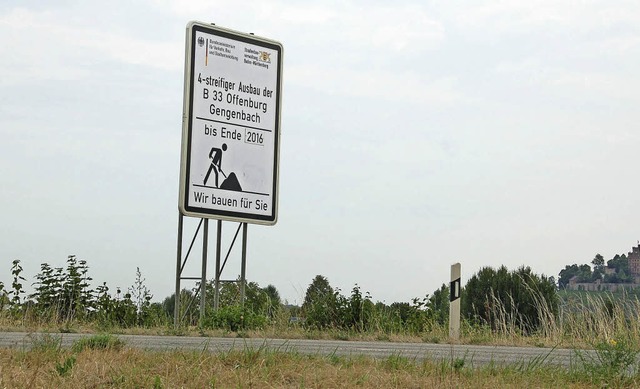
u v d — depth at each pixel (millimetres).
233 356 9156
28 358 8703
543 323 16562
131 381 7809
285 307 17078
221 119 19078
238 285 20547
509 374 9336
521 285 24734
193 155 18609
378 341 15156
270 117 19891
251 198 19484
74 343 9906
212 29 19047
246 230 19469
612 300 15836
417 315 17641
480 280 26000
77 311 16250
